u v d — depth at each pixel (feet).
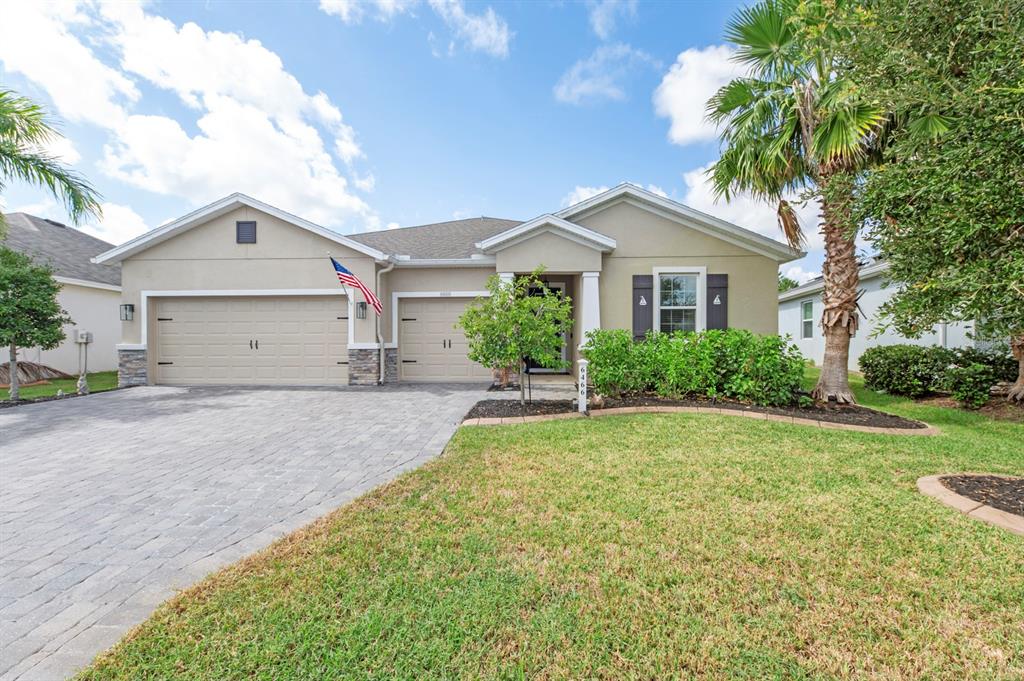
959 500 11.94
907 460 15.55
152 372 38.45
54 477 15.07
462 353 40.22
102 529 11.32
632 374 26.71
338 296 38.11
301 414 25.23
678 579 8.66
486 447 17.47
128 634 7.44
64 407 27.84
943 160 10.69
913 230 11.59
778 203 30.30
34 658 6.99
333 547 9.98
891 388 31.30
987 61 10.00
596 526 10.79
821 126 24.48
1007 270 9.61
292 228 37.86
